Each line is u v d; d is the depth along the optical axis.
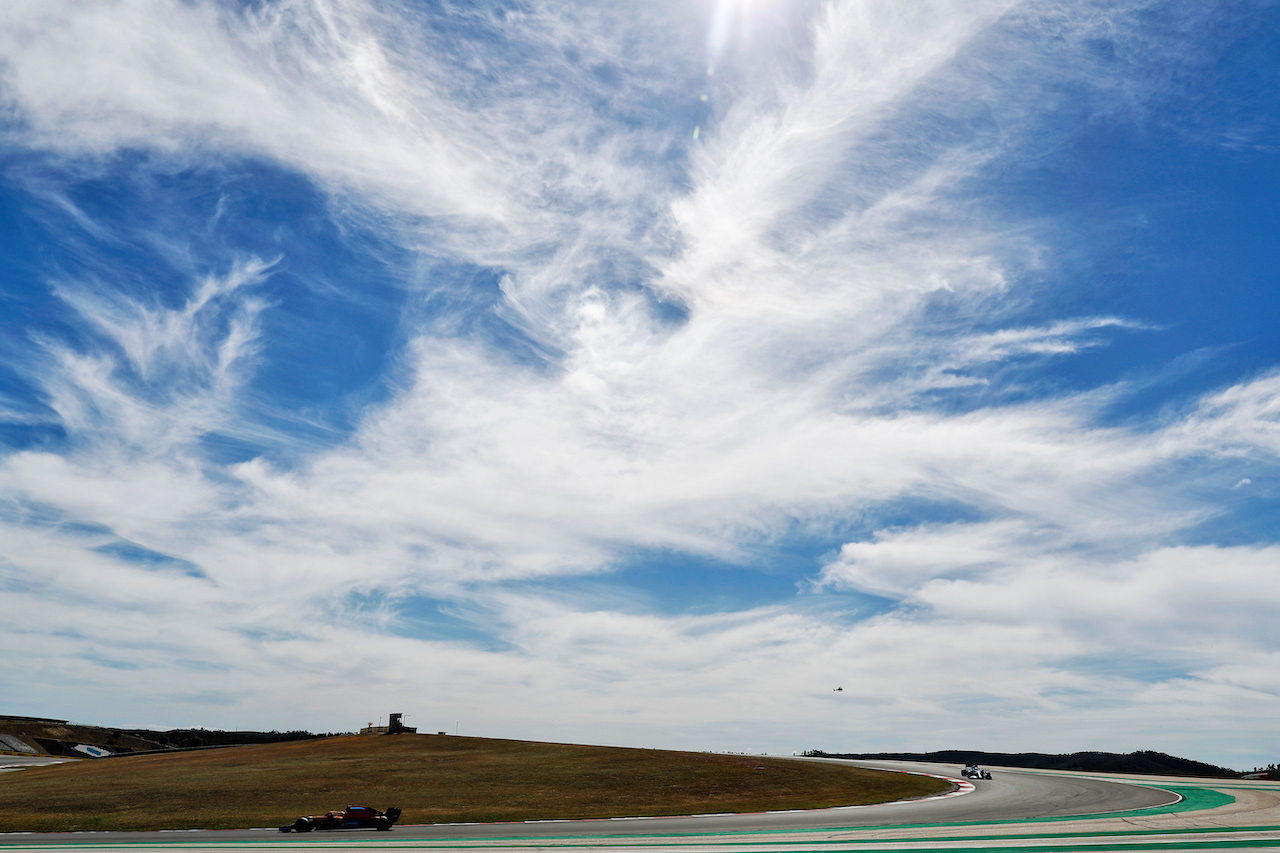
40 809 47.66
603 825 39.03
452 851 28.41
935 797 52.62
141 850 30.36
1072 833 31.03
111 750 152.62
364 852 28.36
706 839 31.77
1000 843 28.33
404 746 87.81
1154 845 27.00
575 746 86.94
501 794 53.38
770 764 70.50
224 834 37.16
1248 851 25.45
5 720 162.00
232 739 161.25
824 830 34.41
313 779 61.12
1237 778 72.75
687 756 76.25
